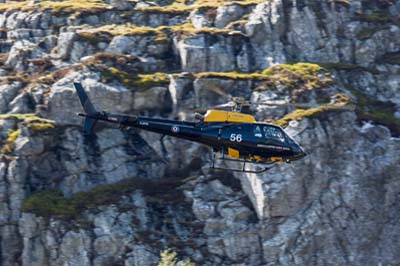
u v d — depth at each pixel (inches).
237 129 6476.4
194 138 6535.4
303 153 6599.4
